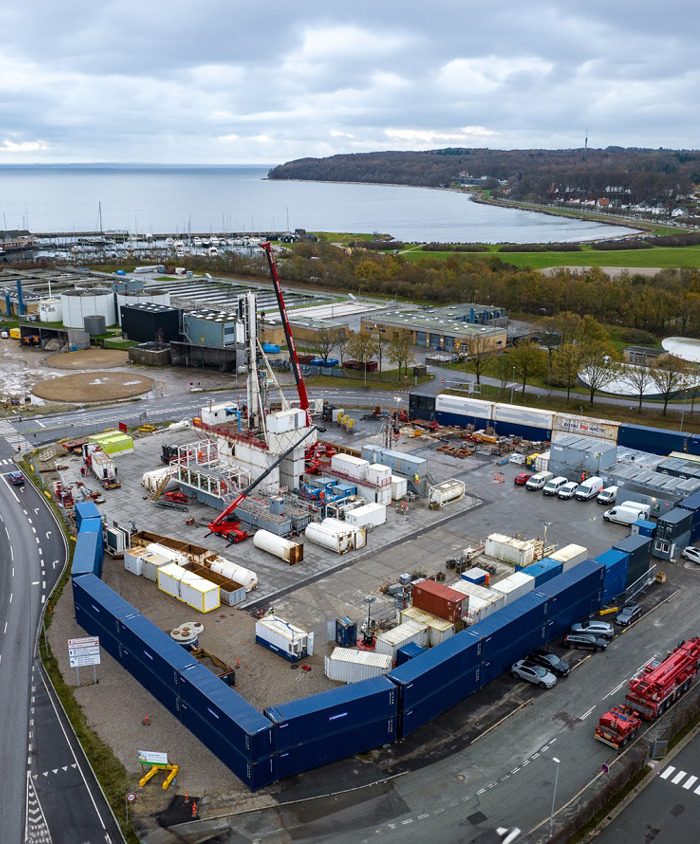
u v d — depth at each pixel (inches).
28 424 5590.6
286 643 2731.3
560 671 2687.0
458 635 2581.2
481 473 4739.2
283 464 4217.5
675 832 2034.9
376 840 1969.7
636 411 6063.0
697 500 3902.6
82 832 1995.6
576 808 2080.5
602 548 3713.1
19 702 2522.1
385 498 4170.8
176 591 3181.6
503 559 3570.4
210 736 2269.9
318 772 2220.7
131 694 2571.4
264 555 3602.4
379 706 2283.5
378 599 3191.4
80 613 2957.7
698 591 3361.2
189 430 5442.9
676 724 2443.4
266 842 1958.7
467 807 2085.4
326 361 7421.3
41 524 3912.4
